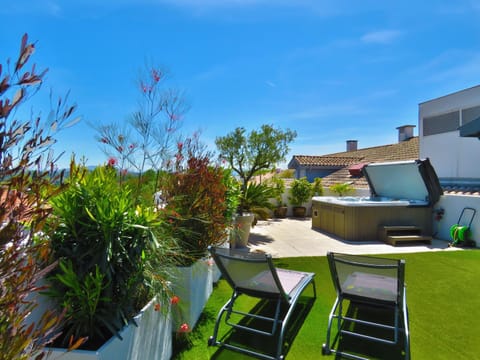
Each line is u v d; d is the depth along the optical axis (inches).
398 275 109.0
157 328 94.8
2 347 40.3
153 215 93.1
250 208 291.1
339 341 118.6
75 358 68.0
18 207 43.4
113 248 83.0
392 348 113.2
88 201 84.0
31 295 71.0
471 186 324.5
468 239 275.0
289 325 131.0
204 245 154.9
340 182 563.2
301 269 205.6
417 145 533.3
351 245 280.8
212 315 140.3
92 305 75.5
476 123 241.8
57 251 80.8
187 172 158.2
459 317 135.9
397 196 357.1
